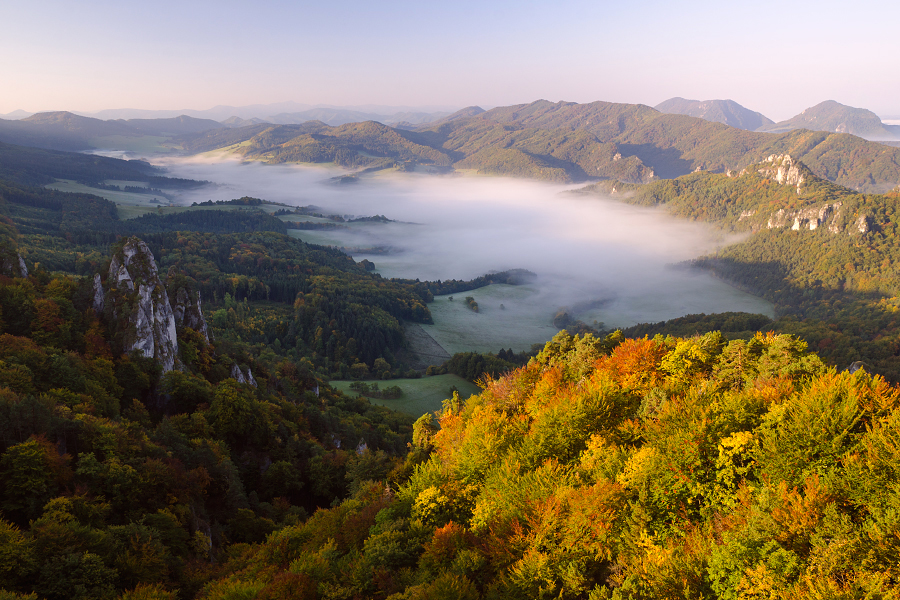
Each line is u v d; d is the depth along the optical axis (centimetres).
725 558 3247
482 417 6488
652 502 4034
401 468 7862
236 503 7769
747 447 3984
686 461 4062
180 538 5934
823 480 3553
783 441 3862
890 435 3469
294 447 10362
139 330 10250
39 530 4638
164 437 7938
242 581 5059
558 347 10219
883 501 3219
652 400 5450
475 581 4181
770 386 5122
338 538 5569
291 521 7981
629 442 5141
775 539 3241
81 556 4603
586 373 7981
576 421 5256
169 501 6419
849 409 3762
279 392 14038
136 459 6500
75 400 7531
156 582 4972
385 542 4828
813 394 4112
